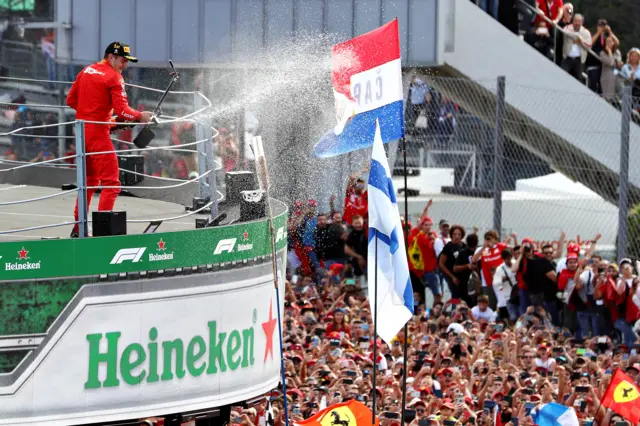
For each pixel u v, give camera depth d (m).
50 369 20.22
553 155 55.25
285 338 37.12
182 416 21.88
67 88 57.09
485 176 53.94
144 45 54.62
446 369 34.72
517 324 42.47
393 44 25.70
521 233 55.09
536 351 37.78
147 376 21.00
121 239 20.55
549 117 54.62
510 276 45.56
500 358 38.00
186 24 53.78
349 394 30.25
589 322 44.12
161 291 21.08
